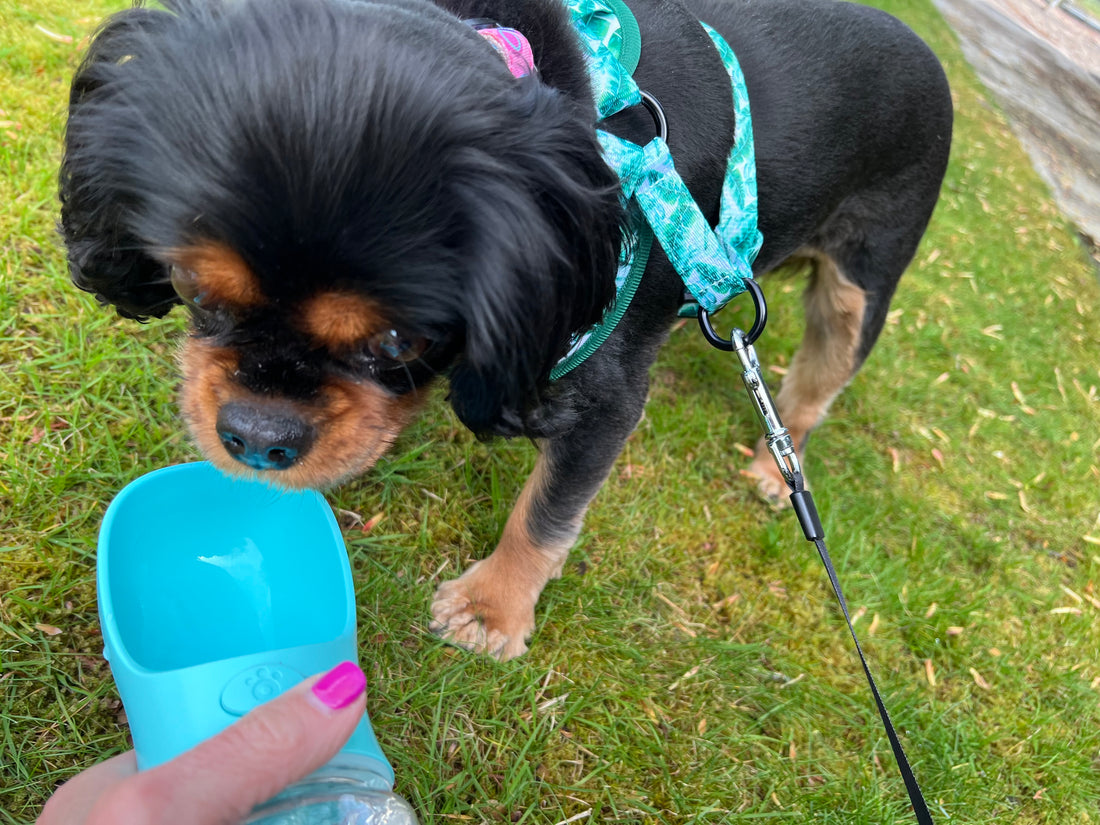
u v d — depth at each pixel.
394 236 0.21
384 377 0.26
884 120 0.42
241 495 0.32
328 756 0.20
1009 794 0.41
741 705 0.40
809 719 0.41
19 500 0.35
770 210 0.39
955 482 0.58
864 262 0.47
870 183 0.44
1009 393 0.68
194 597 0.32
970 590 0.50
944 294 0.77
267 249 0.21
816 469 0.54
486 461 0.44
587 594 0.41
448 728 0.34
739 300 0.62
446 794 0.33
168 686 0.23
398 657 0.36
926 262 0.81
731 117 0.35
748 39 0.38
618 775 0.36
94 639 0.32
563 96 0.26
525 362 0.24
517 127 0.23
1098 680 0.48
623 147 0.29
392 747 0.33
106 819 0.17
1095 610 0.52
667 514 0.47
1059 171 1.11
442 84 0.22
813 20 0.41
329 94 0.21
